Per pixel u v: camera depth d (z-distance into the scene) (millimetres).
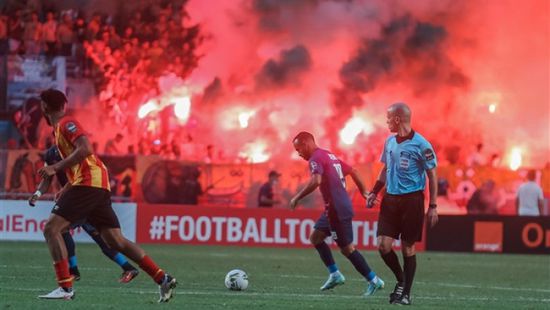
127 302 27328
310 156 34594
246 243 62688
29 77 81562
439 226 64500
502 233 64500
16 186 64625
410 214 29609
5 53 82938
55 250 27203
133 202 66188
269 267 47625
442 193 68250
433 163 29453
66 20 85688
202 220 62844
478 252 64500
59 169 26141
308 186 33344
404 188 29656
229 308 26453
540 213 66188
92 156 26922
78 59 85062
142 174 66438
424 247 64500
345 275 44438
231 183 66938
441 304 30547
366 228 62844
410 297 32906
